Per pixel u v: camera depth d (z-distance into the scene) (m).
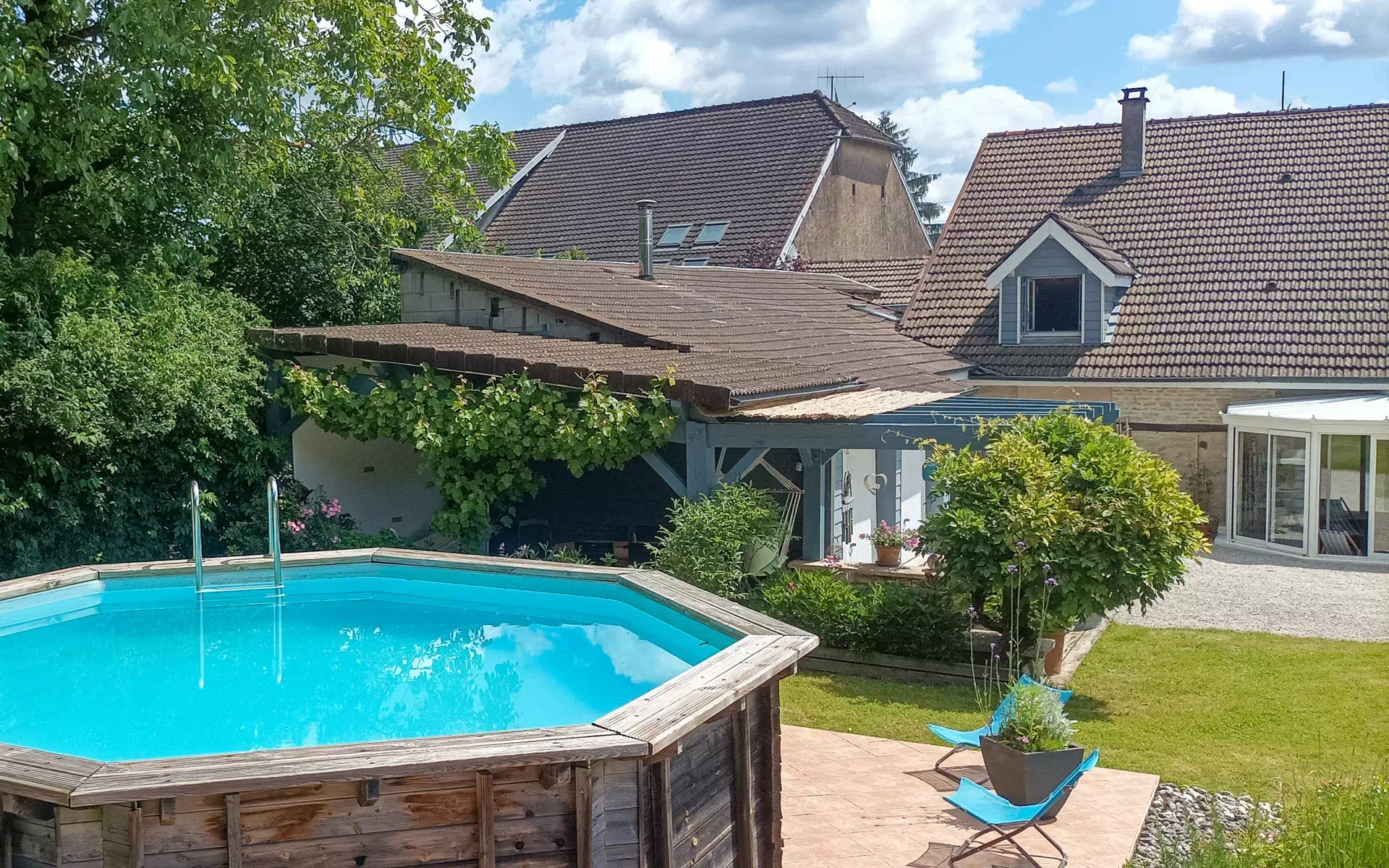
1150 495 12.32
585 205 38.53
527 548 16.06
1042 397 26.16
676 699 6.82
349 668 10.23
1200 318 25.58
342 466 17.72
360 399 15.94
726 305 22.42
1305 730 11.45
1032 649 12.98
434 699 9.31
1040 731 8.88
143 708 9.21
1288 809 8.83
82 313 14.66
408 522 19.02
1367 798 8.06
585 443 14.75
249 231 21.48
